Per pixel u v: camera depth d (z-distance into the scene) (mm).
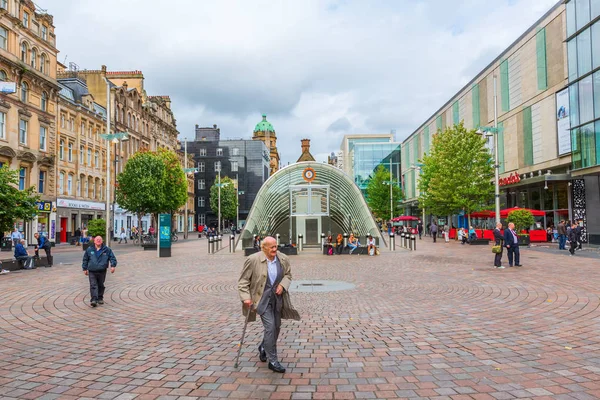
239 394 4629
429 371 5281
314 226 33281
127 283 13242
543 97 35812
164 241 24297
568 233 22094
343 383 4914
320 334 7043
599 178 30531
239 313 8812
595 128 27781
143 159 42500
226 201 91750
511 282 12367
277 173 33000
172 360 5801
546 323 7566
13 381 5074
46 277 14867
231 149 110312
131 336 7051
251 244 31391
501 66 43156
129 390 4773
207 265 19125
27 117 36656
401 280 13336
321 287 12023
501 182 40312
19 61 35094
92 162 47656
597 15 27328
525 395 4531
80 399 4551
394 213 73000
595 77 27719
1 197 16812
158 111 70500
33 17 38312
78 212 44375
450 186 39469
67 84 46656
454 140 40031
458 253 24469
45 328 7625
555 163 34219
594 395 4512
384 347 6293
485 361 5625
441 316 8234
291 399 4492
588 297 9820
